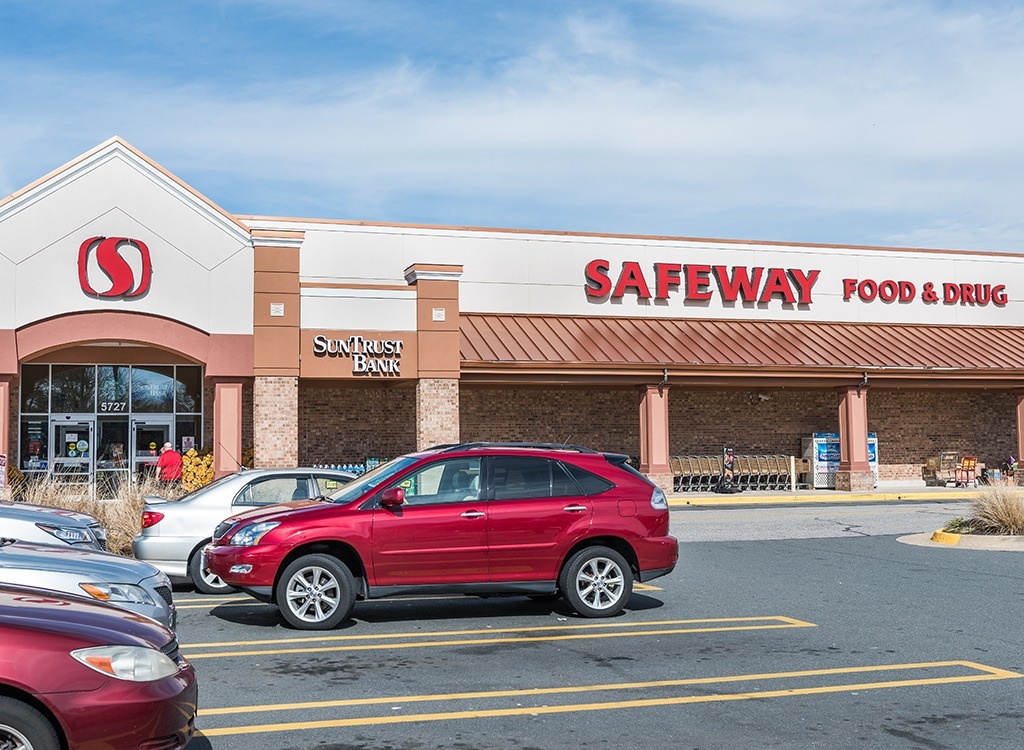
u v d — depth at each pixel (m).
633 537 11.42
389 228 32.44
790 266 36.59
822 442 35.03
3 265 26.05
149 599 8.52
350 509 10.83
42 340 26.27
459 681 8.30
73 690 5.00
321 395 31.56
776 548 17.95
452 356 29.12
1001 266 39.03
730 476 33.84
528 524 11.11
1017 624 10.72
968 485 36.09
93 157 26.92
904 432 37.44
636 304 34.72
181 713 5.36
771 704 7.54
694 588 13.39
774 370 32.78
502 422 33.34
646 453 32.00
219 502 13.30
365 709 7.42
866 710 7.37
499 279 33.44
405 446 32.12
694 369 32.03
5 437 25.75
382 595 10.77
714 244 35.78
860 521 23.27
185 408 30.09
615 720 7.11
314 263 31.61
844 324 36.88
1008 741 6.61
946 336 37.12
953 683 8.19
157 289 27.11
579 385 32.66
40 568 8.28
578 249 34.31
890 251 37.69
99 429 29.48
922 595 12.67
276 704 7.57
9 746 4.94
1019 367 35.38
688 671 8.64
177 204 27.39
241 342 27.56
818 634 10.23
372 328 28.59
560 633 10.43
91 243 26.73
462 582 10.94
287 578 10.65
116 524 16.59
